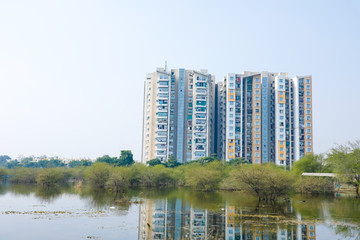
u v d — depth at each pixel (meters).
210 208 51.28
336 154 78.69
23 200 60.72
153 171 106.69
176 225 37.72
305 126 154.88
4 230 34.91
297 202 60.56
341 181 82.75
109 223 38.81
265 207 52.66
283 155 150.75
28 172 118.19
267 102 158.12
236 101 154.25
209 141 153.12
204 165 112.56
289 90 160.62
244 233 33.78
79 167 136.50
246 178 61.91
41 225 37.50
